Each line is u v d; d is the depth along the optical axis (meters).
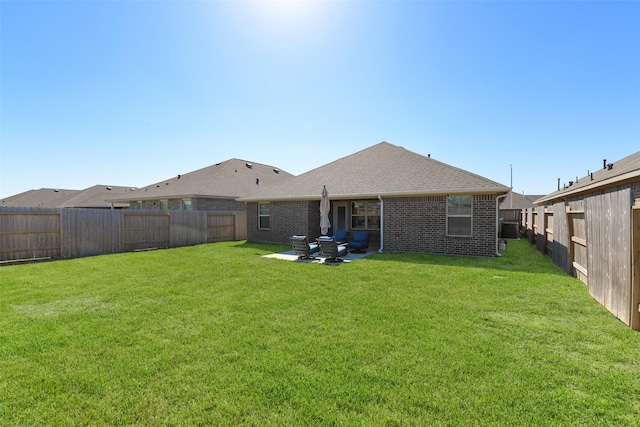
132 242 14.89
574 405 2.86
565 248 8.87
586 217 6.79
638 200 4.59
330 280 8.05
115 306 5.94
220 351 4.01
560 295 6.49
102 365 3.65
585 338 4.34
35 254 11.88
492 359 3.73
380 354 3.88
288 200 16.39
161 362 3.72
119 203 30.66
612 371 3.45
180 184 26.03
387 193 13.10
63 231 12.59
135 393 3.10
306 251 11.57
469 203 11.97
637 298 4.64
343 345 4.15
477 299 6.24
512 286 7.23
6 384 3.24
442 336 4.42
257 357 3.83
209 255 12.91
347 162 17.69
